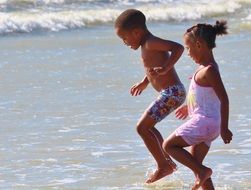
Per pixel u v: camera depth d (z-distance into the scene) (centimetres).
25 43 5409
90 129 2519
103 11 7338
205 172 1673
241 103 2945
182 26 7000
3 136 2423
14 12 7275
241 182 1858
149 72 1847
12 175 1952
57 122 2645
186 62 4166
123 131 2481
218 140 2320
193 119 1692
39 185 1850
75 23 6756
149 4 8256
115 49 4941
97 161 2092
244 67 3950
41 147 2269
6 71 3931
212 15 7744
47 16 6825
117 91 3288
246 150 2195
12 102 3050
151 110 1858
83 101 3056
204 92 1675
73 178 1916
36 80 3628
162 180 1897
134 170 1992
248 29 6234
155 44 1836
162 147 1775
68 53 4744
